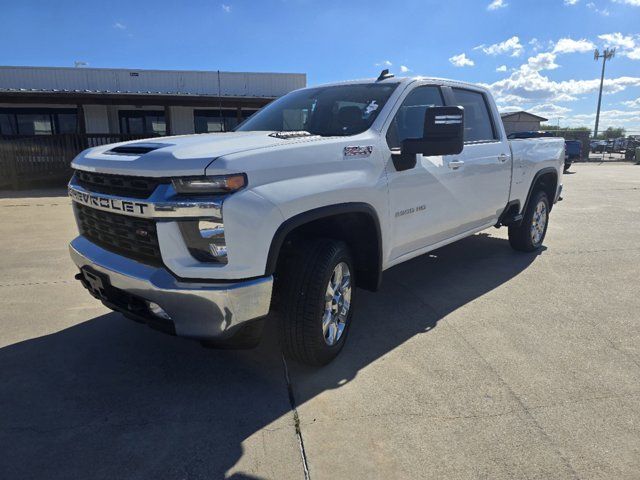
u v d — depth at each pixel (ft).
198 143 9.11
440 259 18.90
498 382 9.79
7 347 11.37
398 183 11.56
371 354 11.02
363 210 10.37
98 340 11.74
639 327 12.42
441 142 10.72
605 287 15.49
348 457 7.63
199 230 8.08
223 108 63.16
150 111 62.80
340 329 10.69
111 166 8.78
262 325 8.84
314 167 9.36
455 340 11.71
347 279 10.71
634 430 8.26
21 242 22.03
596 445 7.89
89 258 9.57
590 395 9.32
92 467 7.43
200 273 8.07
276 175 8.65
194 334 8.38
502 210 17.11
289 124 12.75
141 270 8.55
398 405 9.00
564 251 20.08
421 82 13.05
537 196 19.13
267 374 10.17
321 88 13.84
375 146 10.93
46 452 7.75
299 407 8.96
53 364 10.57
